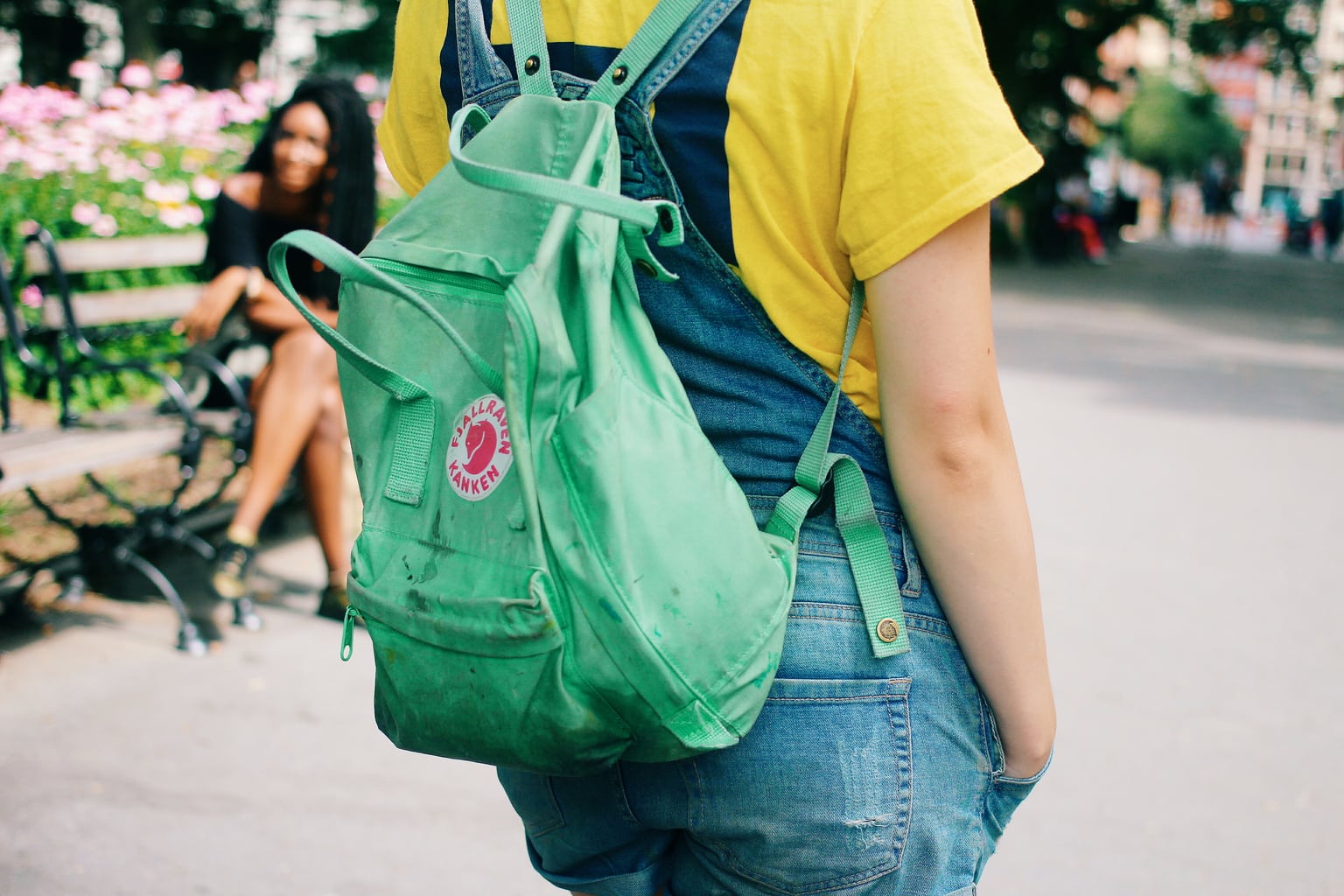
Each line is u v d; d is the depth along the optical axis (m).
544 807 1.25
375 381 1.13
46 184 5.50
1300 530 5.41
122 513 4.48
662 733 1.03
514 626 0.99
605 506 0.99
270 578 4.27
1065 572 4.75
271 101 7.06
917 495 1.11
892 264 1.06
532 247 1.09
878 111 1.05
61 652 3.59
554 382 1.00
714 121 1.09
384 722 1.19
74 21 16.48
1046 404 8.18
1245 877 2.79
